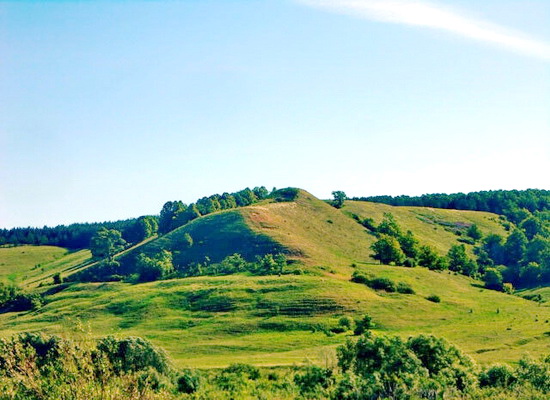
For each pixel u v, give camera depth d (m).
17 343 24.56
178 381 62.16
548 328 106.12
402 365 58.56
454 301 137.75
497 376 53.94
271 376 71.00
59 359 23.80
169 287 143.38
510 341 94.12
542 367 51.72
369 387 51.84
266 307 122.12
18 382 23.09
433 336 63.72
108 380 23.80
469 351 86.88
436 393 48.28
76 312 133.25
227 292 132.00
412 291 141.38
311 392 59.00
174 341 106.00
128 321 121.69
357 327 107.56
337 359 74.00
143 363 61.34
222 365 81.62
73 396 22.39
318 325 111.88
